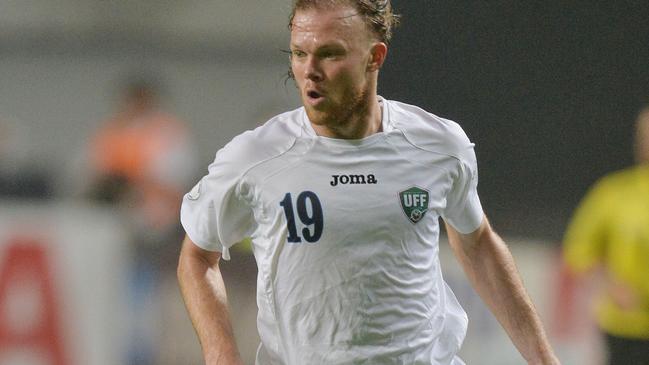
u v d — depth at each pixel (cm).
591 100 4162
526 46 4162
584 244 2927
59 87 5091
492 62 4150
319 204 1274
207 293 1340
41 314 2861
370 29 1260
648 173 2895
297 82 1278
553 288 3162
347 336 1289
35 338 2848
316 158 1284
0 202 3036
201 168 4159
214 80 5078
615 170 4147
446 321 1374
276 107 3566
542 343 1416
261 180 1285
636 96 4162
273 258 1301
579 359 3103
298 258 1285
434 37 4131
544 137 4153
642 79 4169
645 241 2831
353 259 1276
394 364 1305
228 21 5109
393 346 1301
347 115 1267
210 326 1323
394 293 1293
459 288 2997
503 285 1418
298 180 1279
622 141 4156
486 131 4147
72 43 5106
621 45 4175
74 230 2928
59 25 5109
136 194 3338
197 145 5019
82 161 3975
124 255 3003
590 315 3102
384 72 4116
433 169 1312
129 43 5103
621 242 2853
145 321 3014
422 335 1320
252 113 4816
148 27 5116
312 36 1232
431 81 4128
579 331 3109
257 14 5112
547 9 4159
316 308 1291
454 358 1405
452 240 1452
